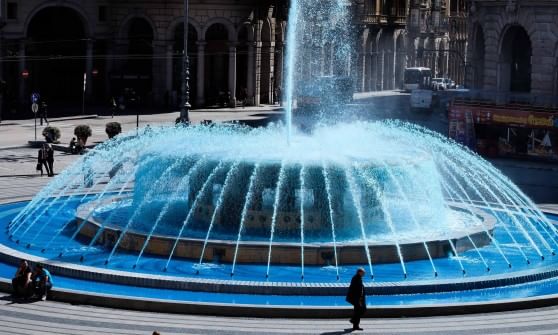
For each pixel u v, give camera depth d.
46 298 35.66
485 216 49.16
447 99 107.94
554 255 43.88
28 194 57.50
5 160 71.88
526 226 50.34
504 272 40.44
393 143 52.56
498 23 94.56
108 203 50.38
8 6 100.44
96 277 38.03
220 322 33.47
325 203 43.94
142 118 99.94
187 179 47.12
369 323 33.72
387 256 41.47
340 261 40.88
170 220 46.16
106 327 32.59
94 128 91.19
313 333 32.44
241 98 114.56
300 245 40.62
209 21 109.50
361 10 136.50
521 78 95.75
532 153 79.19
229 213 44.47
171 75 110.19
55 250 42.41
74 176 58.62
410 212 47.00
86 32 107.81
